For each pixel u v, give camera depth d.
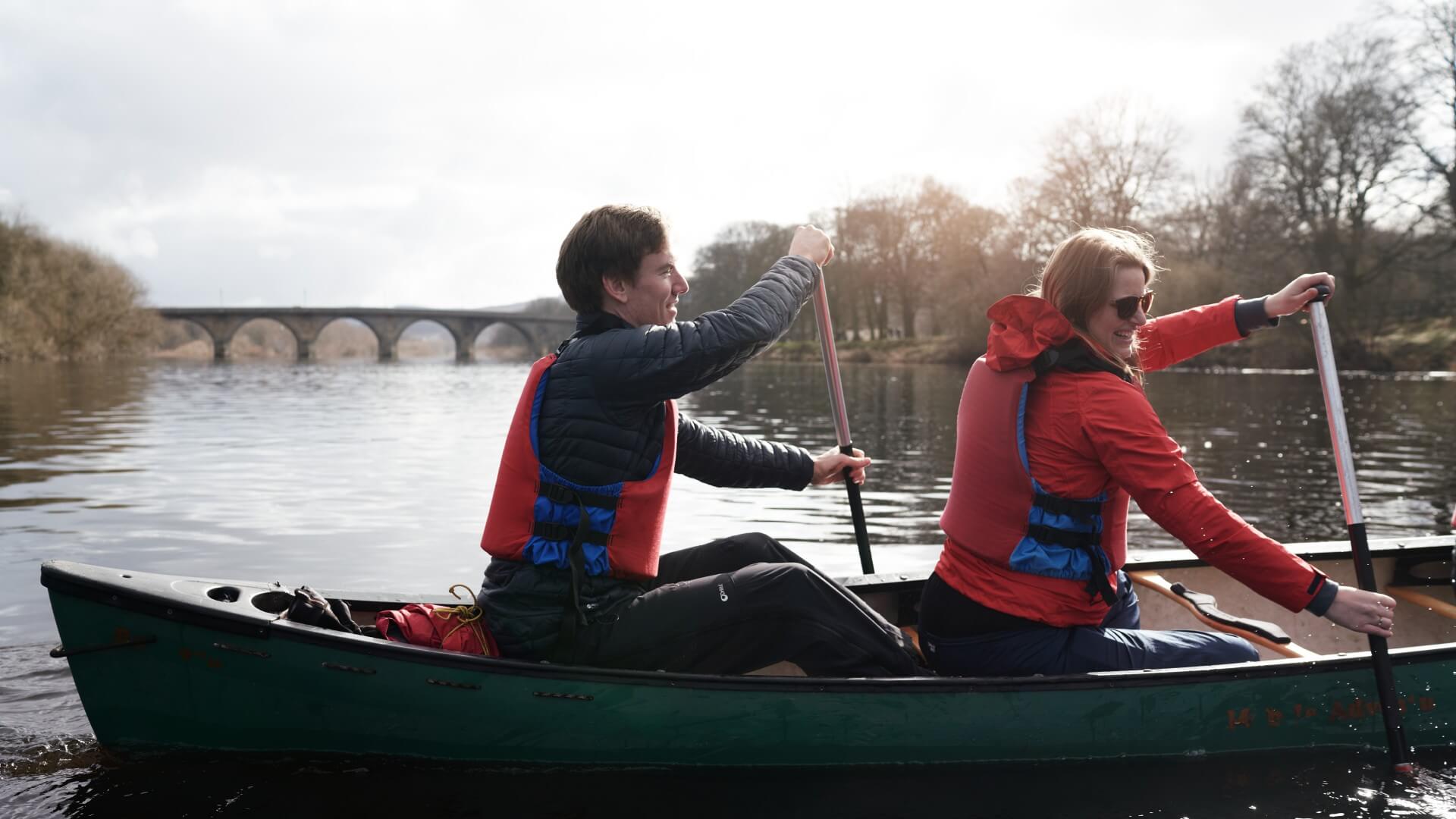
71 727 2.68
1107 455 2.35
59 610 2.33
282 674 2.34
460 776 2.38
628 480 2.33
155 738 2.41
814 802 2.30
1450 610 3.34
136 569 4.85
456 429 13.12
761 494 7.62
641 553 2.37
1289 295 2.85
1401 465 9.52
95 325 51.91
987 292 36.34
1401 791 2.40
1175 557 3.46
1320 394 20.41
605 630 2.35
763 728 2.41
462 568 5.02
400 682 2.32
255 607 2.40
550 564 2.32
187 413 15.84
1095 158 31.94
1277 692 2.58
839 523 6.42
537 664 2.32
